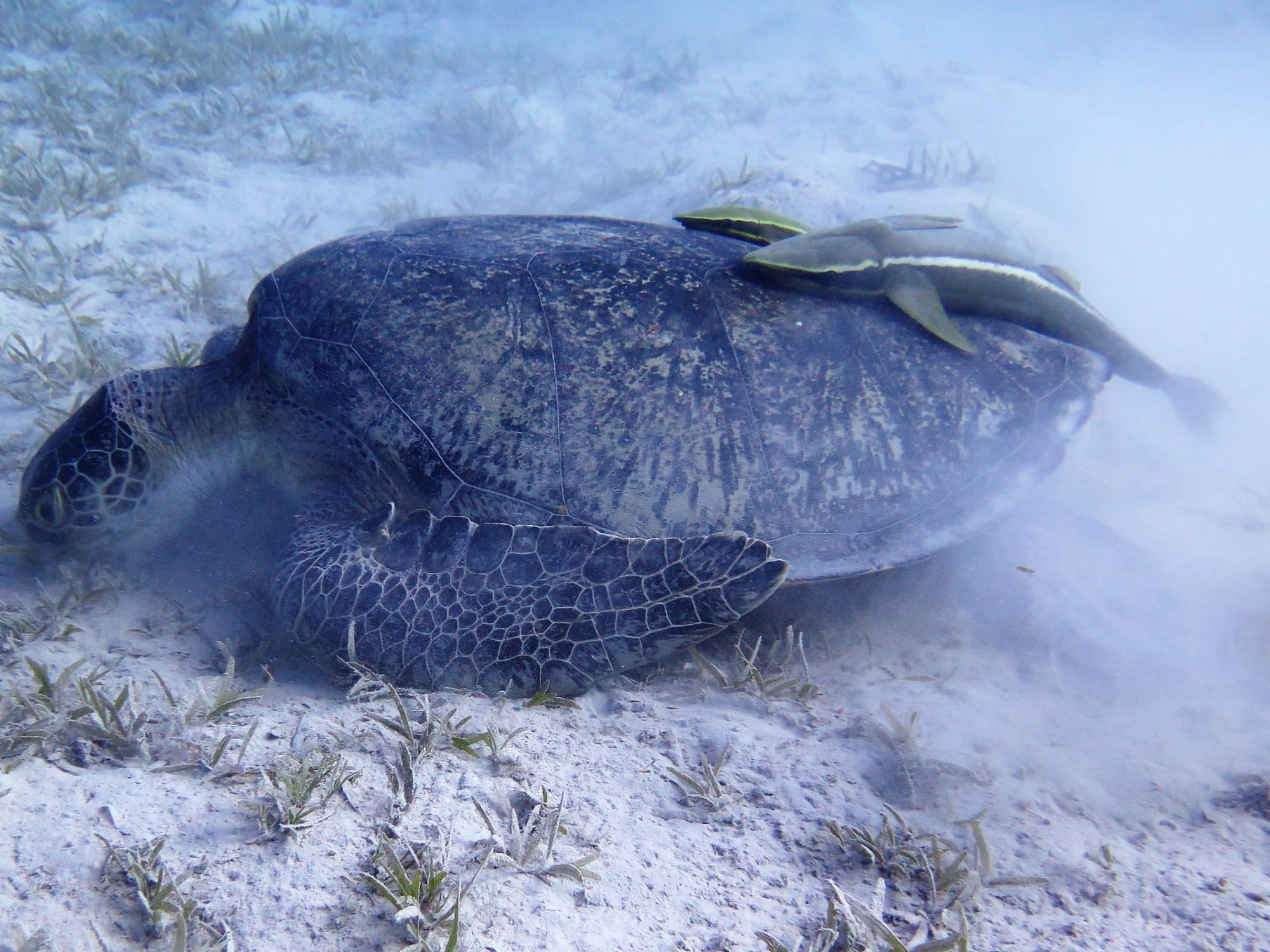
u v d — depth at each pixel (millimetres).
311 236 6648
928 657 3041
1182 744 2535
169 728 2262
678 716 2621
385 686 2580
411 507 3064
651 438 2812
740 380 2881
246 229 6551
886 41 12609
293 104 8883
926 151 7035
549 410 2820
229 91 8875
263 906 1736
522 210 7406
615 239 3289
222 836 1896
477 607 2664
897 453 2959
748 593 2590
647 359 2865
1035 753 2521
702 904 1922
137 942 1643
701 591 2607
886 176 6887
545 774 2270
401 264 3104
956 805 2289
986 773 2406
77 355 4562
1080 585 3268
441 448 2855
